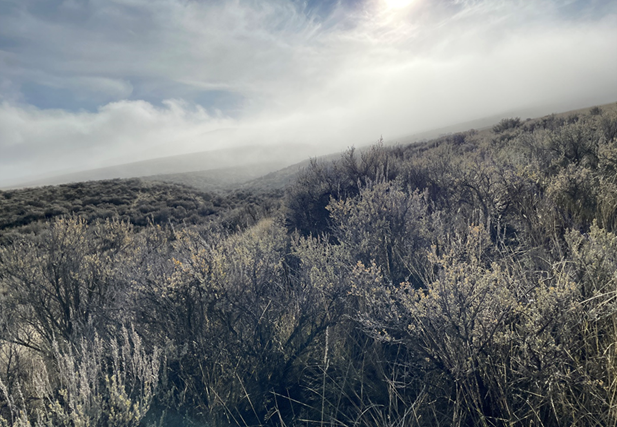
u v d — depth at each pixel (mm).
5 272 3643
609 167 5609
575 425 1521
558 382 1601
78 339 2779
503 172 4715
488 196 4508
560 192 4367
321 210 6273
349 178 6801
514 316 1971
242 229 6621
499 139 17344
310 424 2064
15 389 2344
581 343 1768
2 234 17375
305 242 3555
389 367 2312
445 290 1946
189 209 26734
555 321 1720
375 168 6766
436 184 5738
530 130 17375
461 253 2621
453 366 1889
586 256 2205
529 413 1648
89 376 1928
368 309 2561
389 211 3619
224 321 2625
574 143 7062
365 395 2195
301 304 2773
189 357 2490
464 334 1904
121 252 5023
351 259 3152
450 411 1889
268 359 2516
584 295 2029
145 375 1958
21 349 3205
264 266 2967
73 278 3725
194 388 2275
